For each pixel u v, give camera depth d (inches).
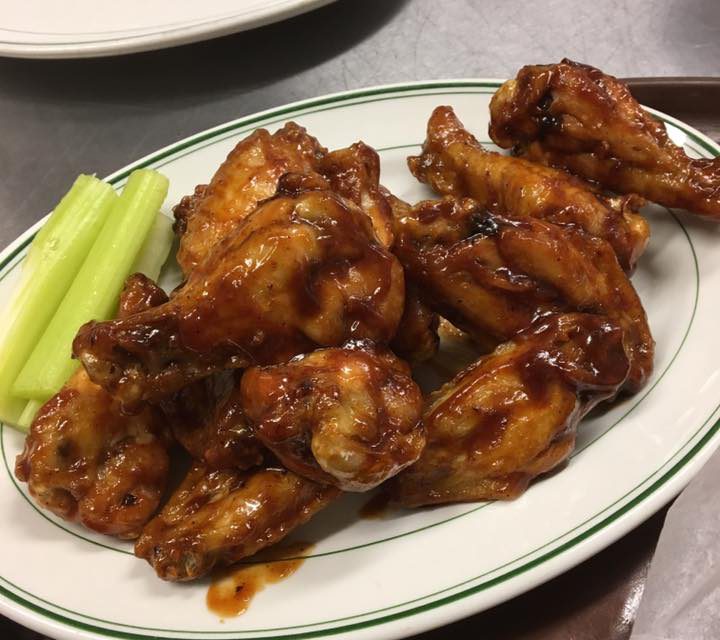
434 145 14.0
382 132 15.8
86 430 11.0
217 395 11.2
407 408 9.7
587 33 20.7
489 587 9.2
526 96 13.1
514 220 10.9
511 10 21.8
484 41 21.0
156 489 11.2
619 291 11.2
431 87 15.9
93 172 19.5
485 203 13.2
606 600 9.7
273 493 10.2
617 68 19.5
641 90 15.7
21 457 11.1
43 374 12.5
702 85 15.5
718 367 10.5
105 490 10.9
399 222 11.1
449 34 21.4
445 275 10.9
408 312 11.3
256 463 10.6
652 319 11.9
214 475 10.9
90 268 13.7
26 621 10.0
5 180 19.8
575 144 13.1
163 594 10.1
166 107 20.8
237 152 13.1
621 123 12.6
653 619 9.3
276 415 9.5
